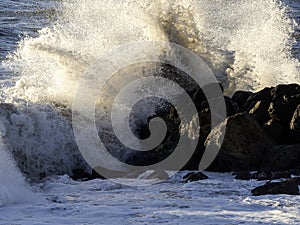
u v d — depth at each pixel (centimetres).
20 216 2911
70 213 2964
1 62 6906
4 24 10562
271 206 2989
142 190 3466
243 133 3812
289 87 4200
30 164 4106
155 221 2797
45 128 4191
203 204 3073
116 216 2894
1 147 3781
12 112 4147
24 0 13750
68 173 4128
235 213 2888
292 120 3938
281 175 3503
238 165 3781
